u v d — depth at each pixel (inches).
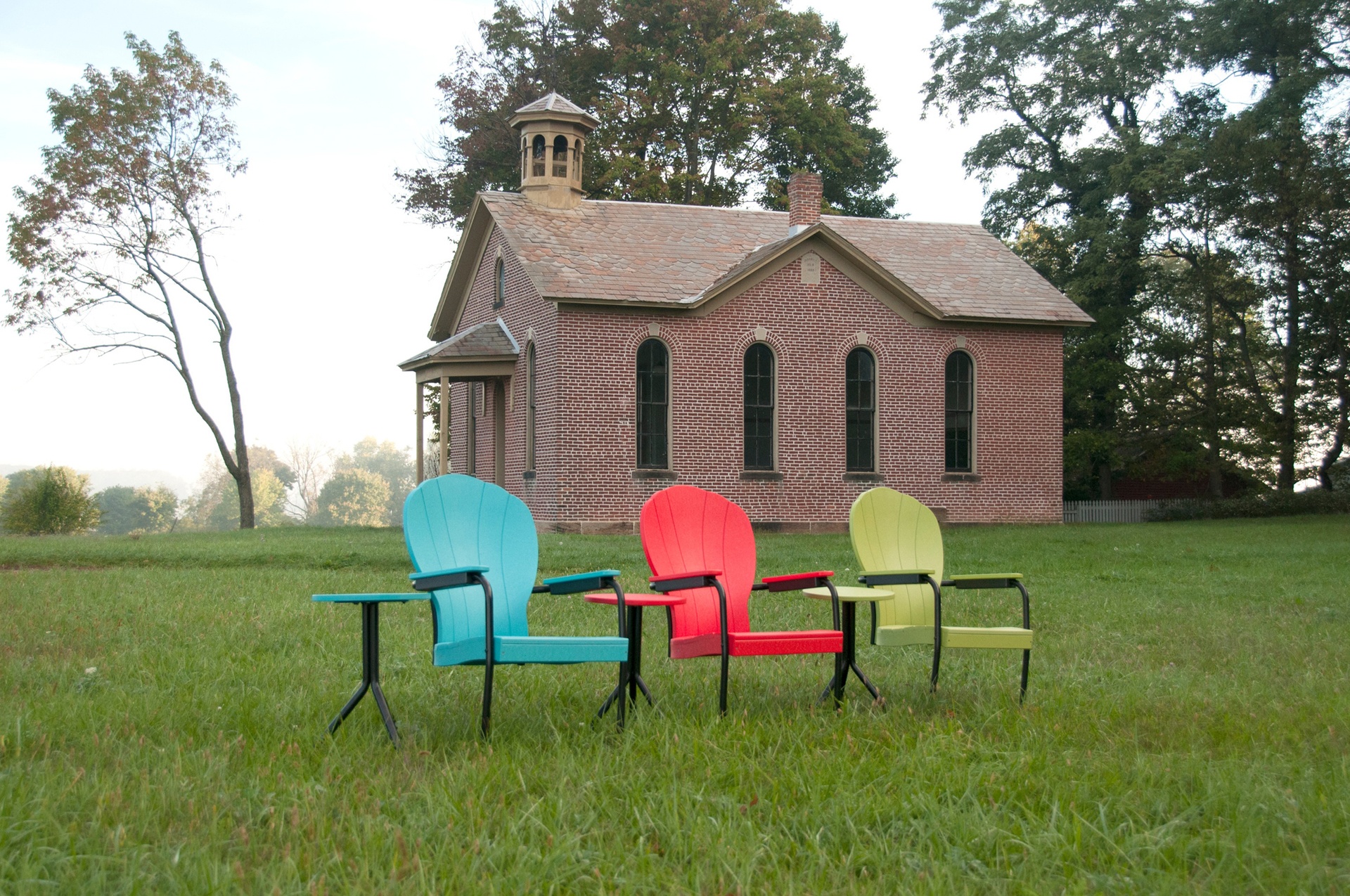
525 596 217.9
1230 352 1428.4
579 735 189.0
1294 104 1264.8
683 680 251.8
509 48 1525.6
